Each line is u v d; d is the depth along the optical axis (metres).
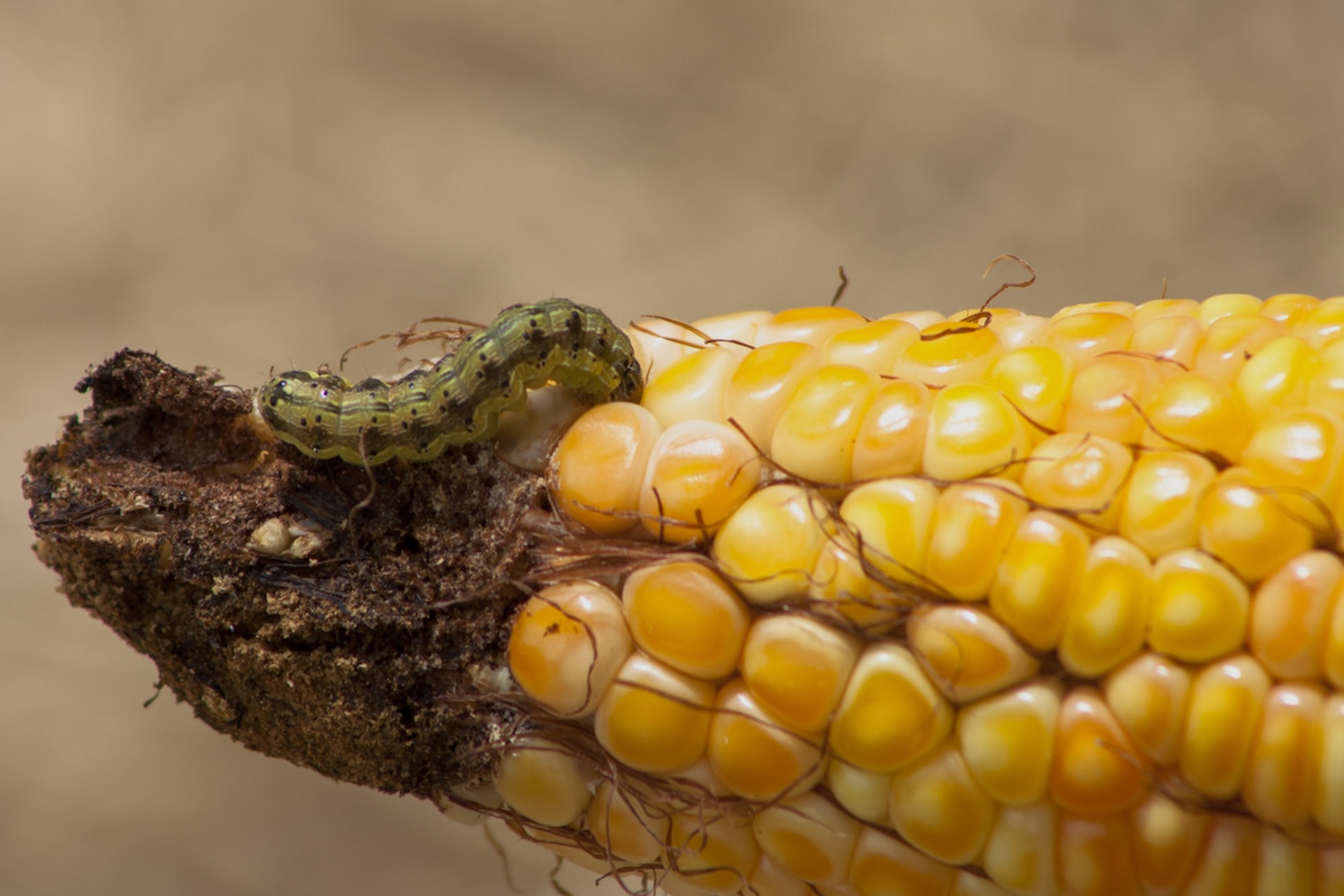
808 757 0.27
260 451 0.29
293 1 0.93
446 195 0.88
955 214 0.86
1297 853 0.27
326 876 0.58
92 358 0.79
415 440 0.28
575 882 0.57
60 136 0.87
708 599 0.27
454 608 0.28
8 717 0.62
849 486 0.27
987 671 0.27
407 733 0.28
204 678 0.28
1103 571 0.27
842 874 0.28
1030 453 0.27
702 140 0.91
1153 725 0.27
